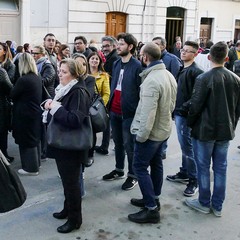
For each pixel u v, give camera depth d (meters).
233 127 4.01
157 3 15.80
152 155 3.83
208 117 3.90
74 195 3.62
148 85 3.62
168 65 5.61
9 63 5.65
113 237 3.68
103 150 5.94
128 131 4.56
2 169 2.85
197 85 3.90
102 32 14.22
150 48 3.71
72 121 3.32
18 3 11.97
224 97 3.88
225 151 4.06
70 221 3.71
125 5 14.77
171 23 17.09
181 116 4.58
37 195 4.49
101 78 5.30
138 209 4.22
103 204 4.32
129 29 15.16
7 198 2.86
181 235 3.76
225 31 19.66
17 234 3.66
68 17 13.09
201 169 4.11
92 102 4.32
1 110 5.16
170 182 4.97
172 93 3.83
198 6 18.02
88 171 5.26
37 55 5.54
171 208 4.28
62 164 3.50
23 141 4.90
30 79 4.76
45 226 3.81
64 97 3.47
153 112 3.61
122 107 4.53
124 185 4.71
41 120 4.98
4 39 11.88
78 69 3.49
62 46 6.42
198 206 4.23
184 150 4.63
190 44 4.54
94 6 13.78
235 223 4.03
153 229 3.84
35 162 5.04
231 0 19.42
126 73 4.49
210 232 3.84
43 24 12.50
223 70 3.92
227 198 4.61
